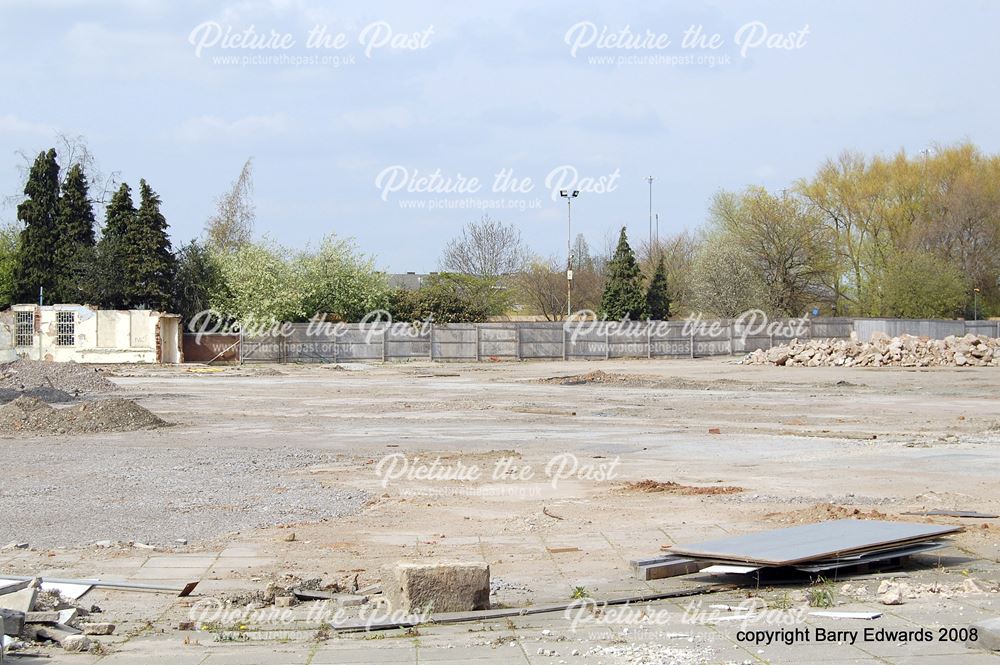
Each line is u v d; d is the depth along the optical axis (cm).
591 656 682
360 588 938
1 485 1525
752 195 7838
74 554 1070
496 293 7838
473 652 703
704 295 7762
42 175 6066
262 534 1181
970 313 7538
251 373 4891
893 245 7825
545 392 3712
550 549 1107
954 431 2361
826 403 3170
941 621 753
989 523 1209
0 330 5041
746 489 1493
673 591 910
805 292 7919
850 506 1335
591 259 9238
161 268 5978
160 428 2403
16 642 724
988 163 7688
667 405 3120
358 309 6581
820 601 835
